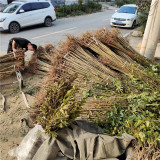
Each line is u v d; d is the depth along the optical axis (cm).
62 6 1706
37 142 229
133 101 265
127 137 212
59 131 219
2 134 306
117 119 251
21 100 401
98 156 206
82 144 207
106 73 333
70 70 343
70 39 368
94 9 2045
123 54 391
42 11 1100
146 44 545
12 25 952
